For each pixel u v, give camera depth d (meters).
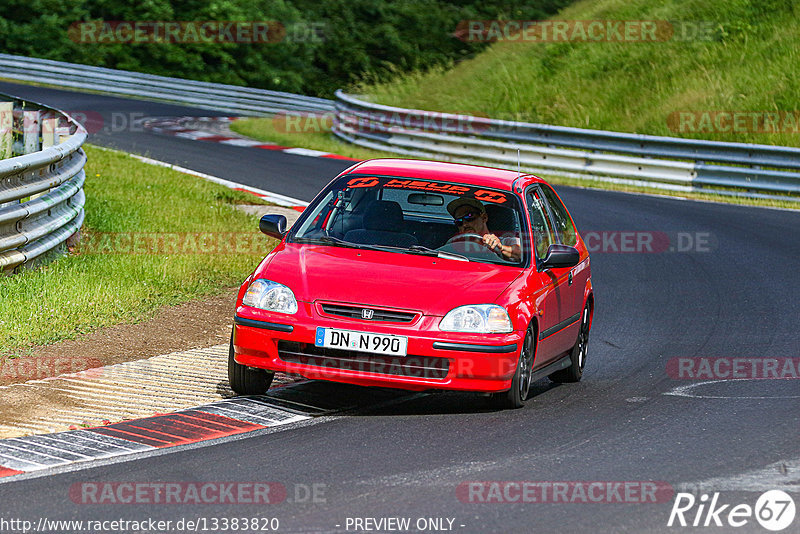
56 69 129.12
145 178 63.50
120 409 24.44
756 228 61.53
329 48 179.25
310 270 25.66
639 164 79.31
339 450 21.89
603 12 123.62
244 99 127.81
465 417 25.14
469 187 28.69
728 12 111.12
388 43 181.00
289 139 99.38
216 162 79.38
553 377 30.91
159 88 127.94
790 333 37.31
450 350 24.33
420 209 28.48
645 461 21.73
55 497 18.50
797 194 73.00
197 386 26.98
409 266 26.19
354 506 18.39
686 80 102.44
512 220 28.09
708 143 76.31
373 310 24.62
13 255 35.72
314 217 28.39
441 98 117.56
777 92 95.00
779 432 24.39
